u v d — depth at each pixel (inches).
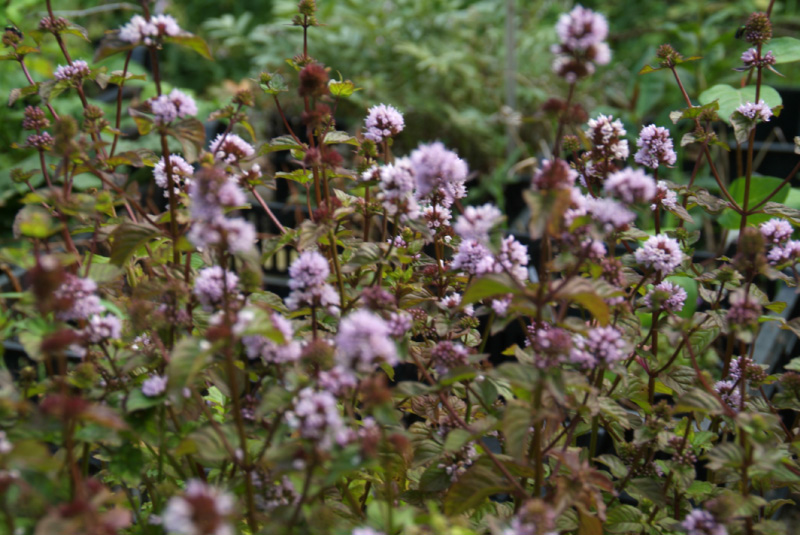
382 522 18.5
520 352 20.2
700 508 23.7
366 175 21.5
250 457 19.7
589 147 19.4
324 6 58.7
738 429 21.1
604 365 19.4
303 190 46.6
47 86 22.6
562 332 19.1
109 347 20.3
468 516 21.3
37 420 17.4
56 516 16.5
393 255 21.4
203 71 69.5
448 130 52.9
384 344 17.7
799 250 22.6
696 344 23.5
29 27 46.2
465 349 20.5
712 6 67.3
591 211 20.4
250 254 19.3
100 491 17.7
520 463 19.3
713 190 45.2
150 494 20.6
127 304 22.3
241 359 20.6
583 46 18.7
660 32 67.5
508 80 53.5
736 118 24.5
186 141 20.3
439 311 23.1
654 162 23.9
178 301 20.1
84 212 20.1
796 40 30.7
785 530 20.1
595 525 19.7
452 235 23.7
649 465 21.9
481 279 18.8
